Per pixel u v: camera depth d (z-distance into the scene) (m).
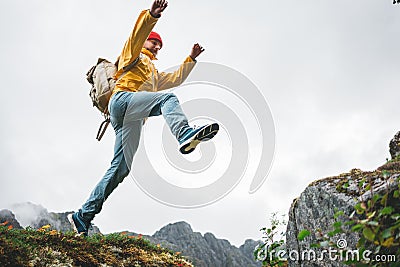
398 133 4.68
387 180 3.03
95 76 4.89
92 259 3.88
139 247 4.63
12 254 3.39
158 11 4.49
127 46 4.70
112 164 4.75
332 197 3.32
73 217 4.61
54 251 3.71
